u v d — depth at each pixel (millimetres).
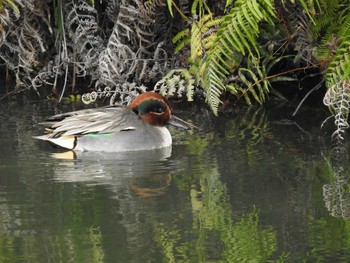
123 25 14469
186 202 10234
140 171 11383
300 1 12609
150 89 15047
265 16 12430
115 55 14617
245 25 12469
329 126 13258
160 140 12523
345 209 10000
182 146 12547
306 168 11430
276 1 13859
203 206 10086
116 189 10664
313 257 8727
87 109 13164
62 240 9102
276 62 14492
